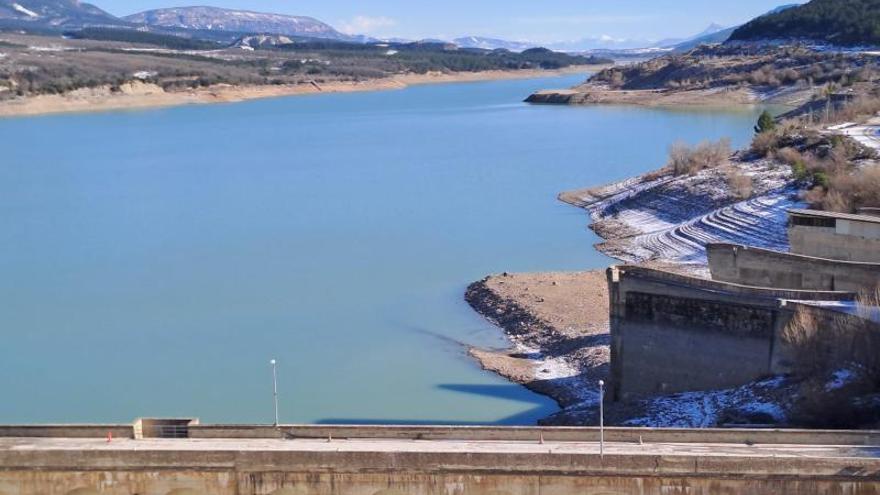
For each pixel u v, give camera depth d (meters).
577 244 103.25
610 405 57.12
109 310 83.06
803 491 35.38
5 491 37.66
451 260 97.19
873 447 37.34
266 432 39.69
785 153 115.25
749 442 38.22
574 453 35.88
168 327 78.12
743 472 35.38
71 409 62.22
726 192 107.19
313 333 75.56
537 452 36.16
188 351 72.31
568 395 61.16
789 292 55.12
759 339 53.47
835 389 48.22
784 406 48.97
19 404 63.22
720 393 54.06
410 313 80.12
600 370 63.59
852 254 66.38
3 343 75.19
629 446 37.84
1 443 39.06
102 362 70.56
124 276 94.06
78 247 106.62
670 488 35.81
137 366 69.50
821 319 51.22
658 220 108.88
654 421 52.12
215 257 100.62
